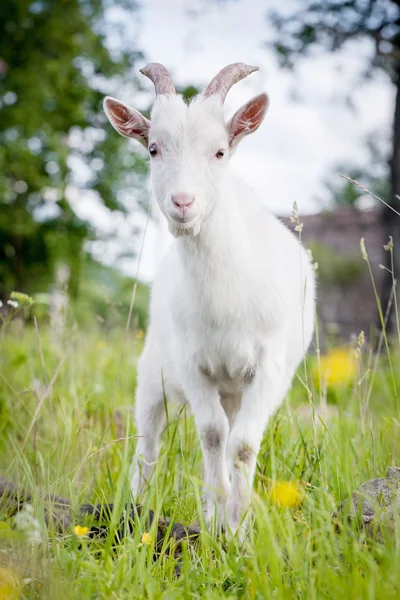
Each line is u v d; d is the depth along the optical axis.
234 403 4.47
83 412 5.00
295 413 5.00
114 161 16.31
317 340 4.39
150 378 4.93
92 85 16.25
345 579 2.79
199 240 3.94
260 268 4.09
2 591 2.76
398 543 2.87
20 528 3.12
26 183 15.95
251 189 4.55
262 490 3.98
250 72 4.19
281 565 2.91
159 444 5.00
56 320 6.65
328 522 3.04
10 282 16.53
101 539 3.41
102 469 4.30
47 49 15.54
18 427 5.21
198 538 3.47
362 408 4.52
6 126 14.85
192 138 3.85
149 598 2.77
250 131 4.11
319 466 3.90
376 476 3.97
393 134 13.54
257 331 4.08
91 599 2.84
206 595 2.84
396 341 8.38
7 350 7.07
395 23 13.12
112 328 8.25
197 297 4.04
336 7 12.97
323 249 22.77
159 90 4.09
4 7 15.07
